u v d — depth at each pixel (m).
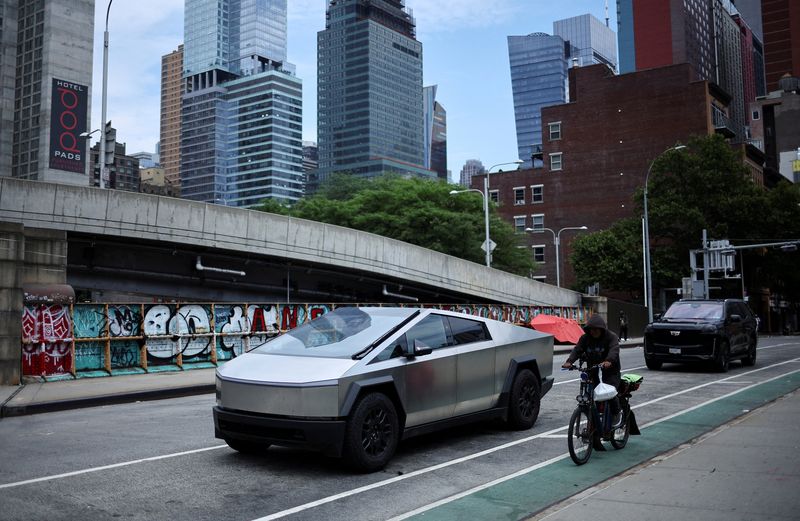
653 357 18.22
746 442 8.09
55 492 6.28
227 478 6.81
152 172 199.62
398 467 7.30
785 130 117.56
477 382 8.63
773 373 17.58
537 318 32.12
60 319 16.64
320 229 29.45
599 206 74.50
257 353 7.90
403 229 50.31
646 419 10.29
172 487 6.47
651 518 5.16
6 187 22.30
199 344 19.53
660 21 174.62
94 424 10.39
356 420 6.88
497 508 5.63
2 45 112.12
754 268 63.62
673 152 54.88
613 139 74.31
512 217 79.69
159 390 14.18
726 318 18.39
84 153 110.88
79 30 111.69
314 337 7.93
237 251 27.39
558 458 7.64
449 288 34.28
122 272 26.81
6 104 112.81
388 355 7.46
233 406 7.21
